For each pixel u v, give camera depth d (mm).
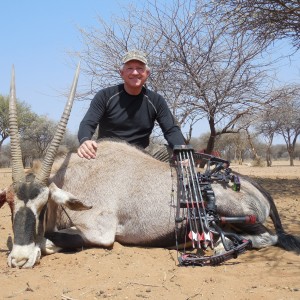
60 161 2508
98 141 2566
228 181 2424
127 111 2609
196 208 2178
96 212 2336
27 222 1991
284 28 4809
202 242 2197
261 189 2621
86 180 2422
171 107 5617
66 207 2342
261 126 12016
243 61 5613
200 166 2660
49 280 1780
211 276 1824
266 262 2082
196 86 5641
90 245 2305
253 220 2207
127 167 2449
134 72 2500
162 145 2721
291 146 21172
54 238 2246
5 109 17031
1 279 1787
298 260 2129
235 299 1579
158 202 2359
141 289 1675
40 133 17016
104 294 1620
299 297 1587
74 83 2213
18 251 1961
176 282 1754
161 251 2281
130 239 2385
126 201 2373
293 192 5016
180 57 5645
